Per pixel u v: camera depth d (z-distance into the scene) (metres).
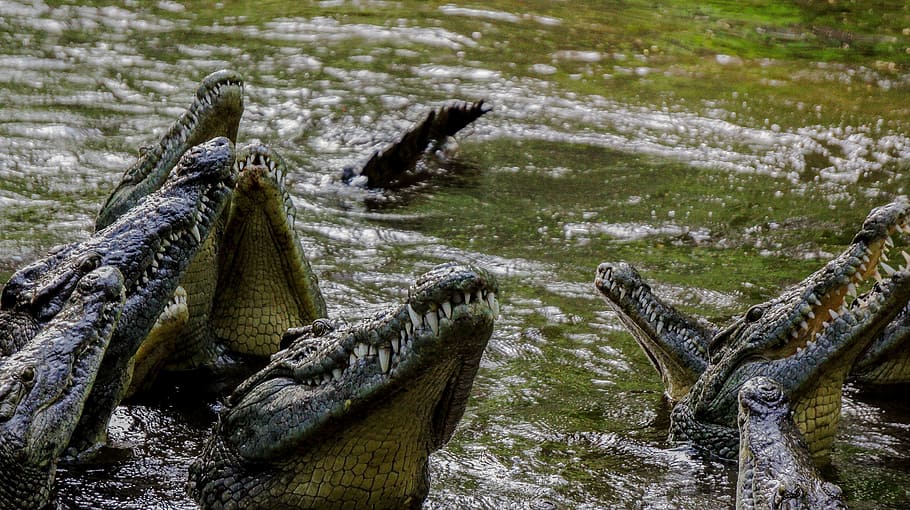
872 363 21.48
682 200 32.44
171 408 18.70
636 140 38.34
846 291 17.55
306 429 13.79
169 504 15.43
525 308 24.28
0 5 52.00
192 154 17.22
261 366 20.67
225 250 20.11
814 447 17.92
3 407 13.95
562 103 42.28
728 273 26.77
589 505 16.20
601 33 53.75
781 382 17.50
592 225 30.05
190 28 50.78
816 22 57.09
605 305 24.72
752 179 34.56
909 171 35.53
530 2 59.50
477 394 20.22
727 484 17.22
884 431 19.52
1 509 14.19
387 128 38.31
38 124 35.53
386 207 30.89
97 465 16.47
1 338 15.43
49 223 27.23
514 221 30.17
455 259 26.88
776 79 46.69
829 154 37.19
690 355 19.78
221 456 15.05
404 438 13.75
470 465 17.28
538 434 18.67
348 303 23.53
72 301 15.02
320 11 55.44
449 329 12.34
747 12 59.03
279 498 14.37
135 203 20.97
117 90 40.38
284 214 19.66
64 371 14.52
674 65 48.59
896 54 50.88
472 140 37.72
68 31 48.66
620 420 19.48
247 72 44.16
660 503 16.42
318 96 41.47
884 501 16.73
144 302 16.42
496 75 45.56
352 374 13.38
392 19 54.12
